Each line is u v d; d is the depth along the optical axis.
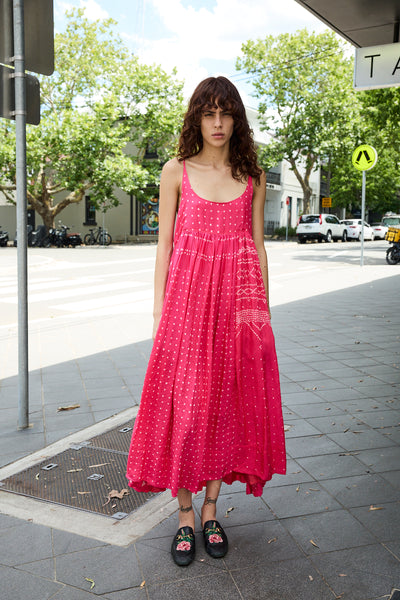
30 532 2.45
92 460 3.21
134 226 33.97
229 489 2.88
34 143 25.19
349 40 8.28
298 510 2.64
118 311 8.23
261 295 2.30
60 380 4.79
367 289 10.98
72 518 2.58
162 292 2.32
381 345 6.11
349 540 2.38
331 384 4.65
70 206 34.72
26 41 3.60
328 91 31.44
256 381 2.30
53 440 3.51
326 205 33.47
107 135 25.91
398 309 8.60
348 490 2.83
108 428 3.70
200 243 2.21
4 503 2.72
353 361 5.41
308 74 31.86
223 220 2.23
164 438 2.24
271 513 2.62
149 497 2.79
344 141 31.83
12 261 16.48
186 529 2.32
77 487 2.89
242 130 2.23
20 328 3.65
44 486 2.90
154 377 2.23
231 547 2.33
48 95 27.23
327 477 2.97
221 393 2.25
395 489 2.84
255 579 2.12
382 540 2.38
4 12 3.50
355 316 7.98
